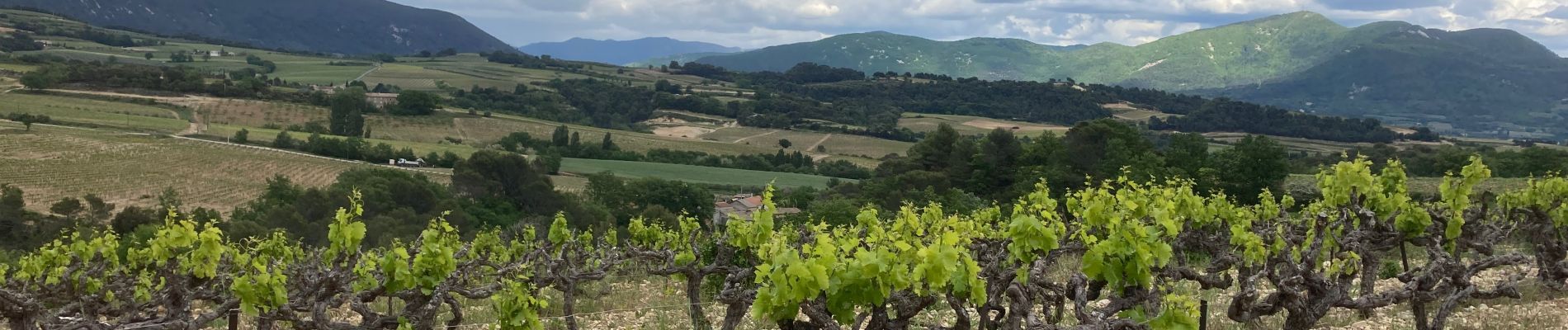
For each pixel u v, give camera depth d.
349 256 8.57
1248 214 14.31
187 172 80.81
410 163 91.88
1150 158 59.81
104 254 9.84
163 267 9.11
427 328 8.62
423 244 9.14
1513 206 13.04
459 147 105.81
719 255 11.09
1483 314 10.90
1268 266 10.38
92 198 62.84
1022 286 7.54
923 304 7.37
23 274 9.61
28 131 89.44
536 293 11.30
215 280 9.41
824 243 7.32
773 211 10.71
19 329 8.02
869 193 70.06
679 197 75.12
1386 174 12.57
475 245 15.20
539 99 166.12
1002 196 68.44
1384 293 9.38
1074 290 7.89
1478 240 12.62
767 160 116.25
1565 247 12.07
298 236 49.06
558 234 14.09
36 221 58.50
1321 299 9.22
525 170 68.94
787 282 6.85
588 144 114.44
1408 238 11.20
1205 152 66.44
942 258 6.82
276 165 86.56
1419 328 9.70
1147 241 7.92
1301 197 52.34
